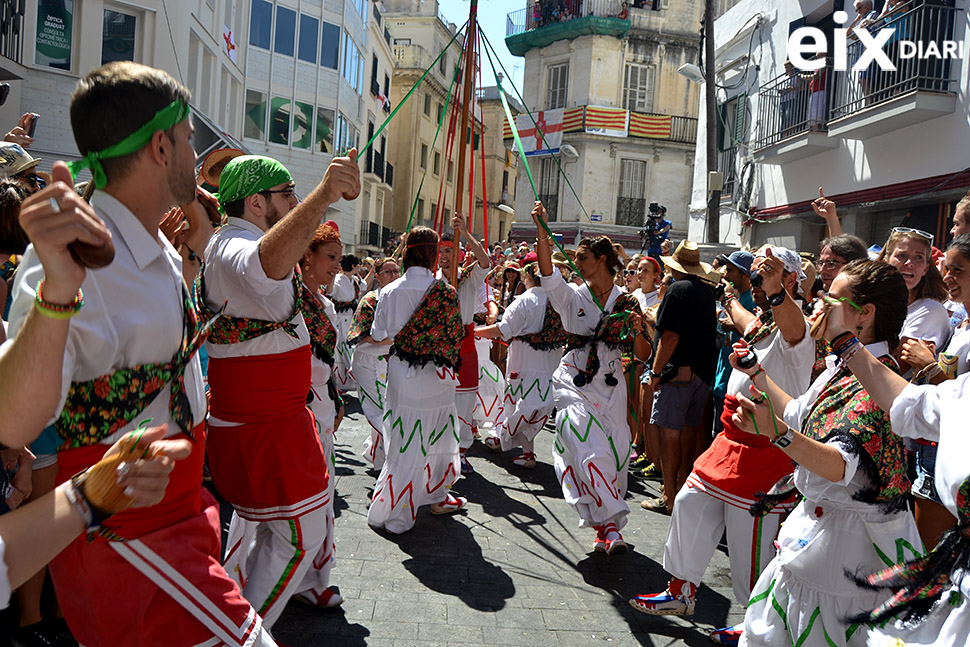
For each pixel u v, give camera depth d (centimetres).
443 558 452
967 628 194
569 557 468
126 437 143
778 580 282
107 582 184
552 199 2862
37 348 136
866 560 262
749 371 290
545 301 691
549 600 402
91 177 185
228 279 274
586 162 2791
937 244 1052
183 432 195
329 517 373
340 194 241
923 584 206
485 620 372
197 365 208
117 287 176
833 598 266
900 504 261
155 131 178
